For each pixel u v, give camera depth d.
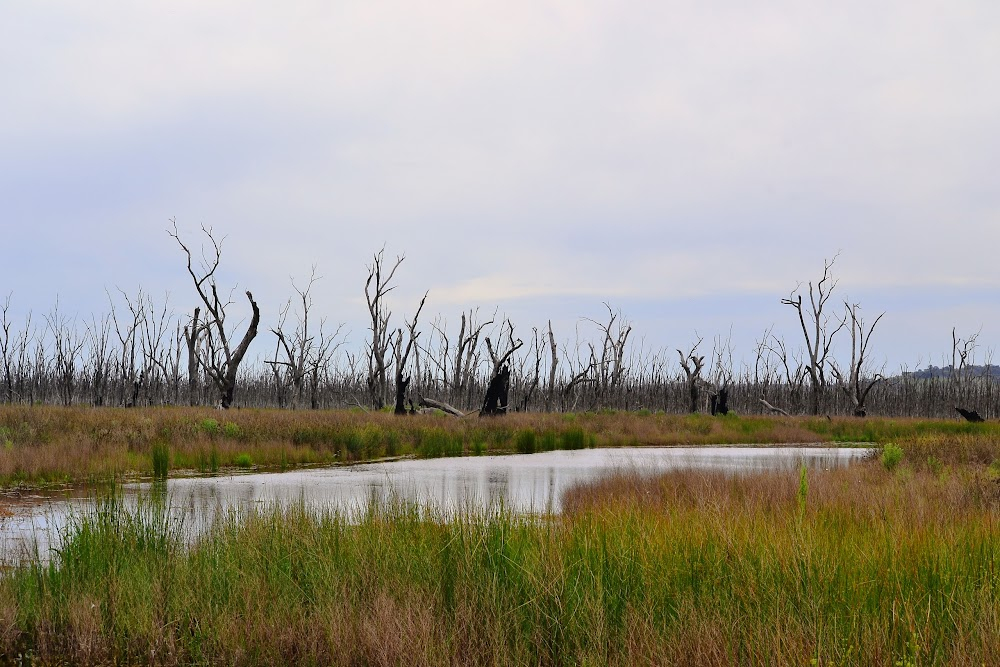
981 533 8.10
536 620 6.55
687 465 22.84
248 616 6.88
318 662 6.49
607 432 37.19
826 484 13.79
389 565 7.66
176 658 6.76
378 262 60.12
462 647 6.36
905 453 21.39
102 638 7.00
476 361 70.00
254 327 46.53
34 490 16.38
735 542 7.52
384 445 28.30
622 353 76.38
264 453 24.00
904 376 78.44
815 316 70.50
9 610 7.31
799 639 5.78
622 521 8.63
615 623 6.45
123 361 62.72
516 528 8.36
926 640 5.67
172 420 27.11
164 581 7.69
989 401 70.12
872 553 7.16
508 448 31.08
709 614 6.29
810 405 76.69
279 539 8.47
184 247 47.56
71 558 8.27
